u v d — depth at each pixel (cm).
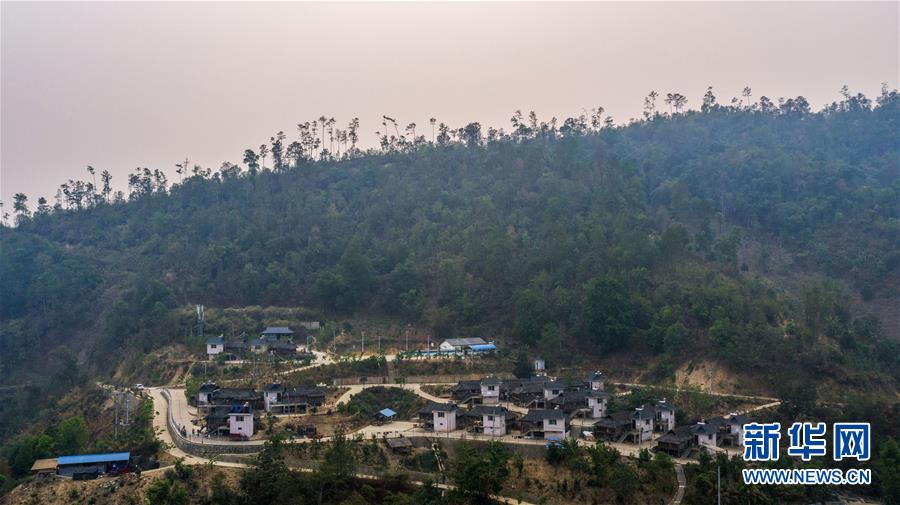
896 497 10200
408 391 14300
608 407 13275
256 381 14812
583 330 16700
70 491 9875
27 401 17412
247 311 19725
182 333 18250
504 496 10131
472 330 18175
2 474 10981
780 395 13225
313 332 18912
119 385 16550
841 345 14712
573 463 10550
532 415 12056
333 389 14250
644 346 16012
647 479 10225
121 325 19175
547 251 19450
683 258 19025
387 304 19675
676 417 12800
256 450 11019
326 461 10350
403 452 11375
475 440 11644
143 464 10806
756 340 14700
